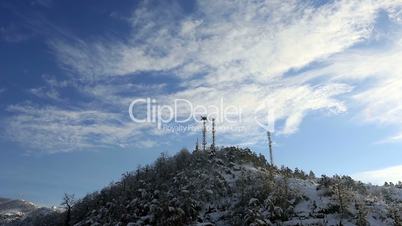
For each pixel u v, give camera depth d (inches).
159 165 4212.6
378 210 2829.7
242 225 2694.4
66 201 3769.7
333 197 2933.1
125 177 4323.3
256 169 3912.4
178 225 2886.3
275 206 2839.6
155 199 3142.2
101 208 3663.9
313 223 2628.0
